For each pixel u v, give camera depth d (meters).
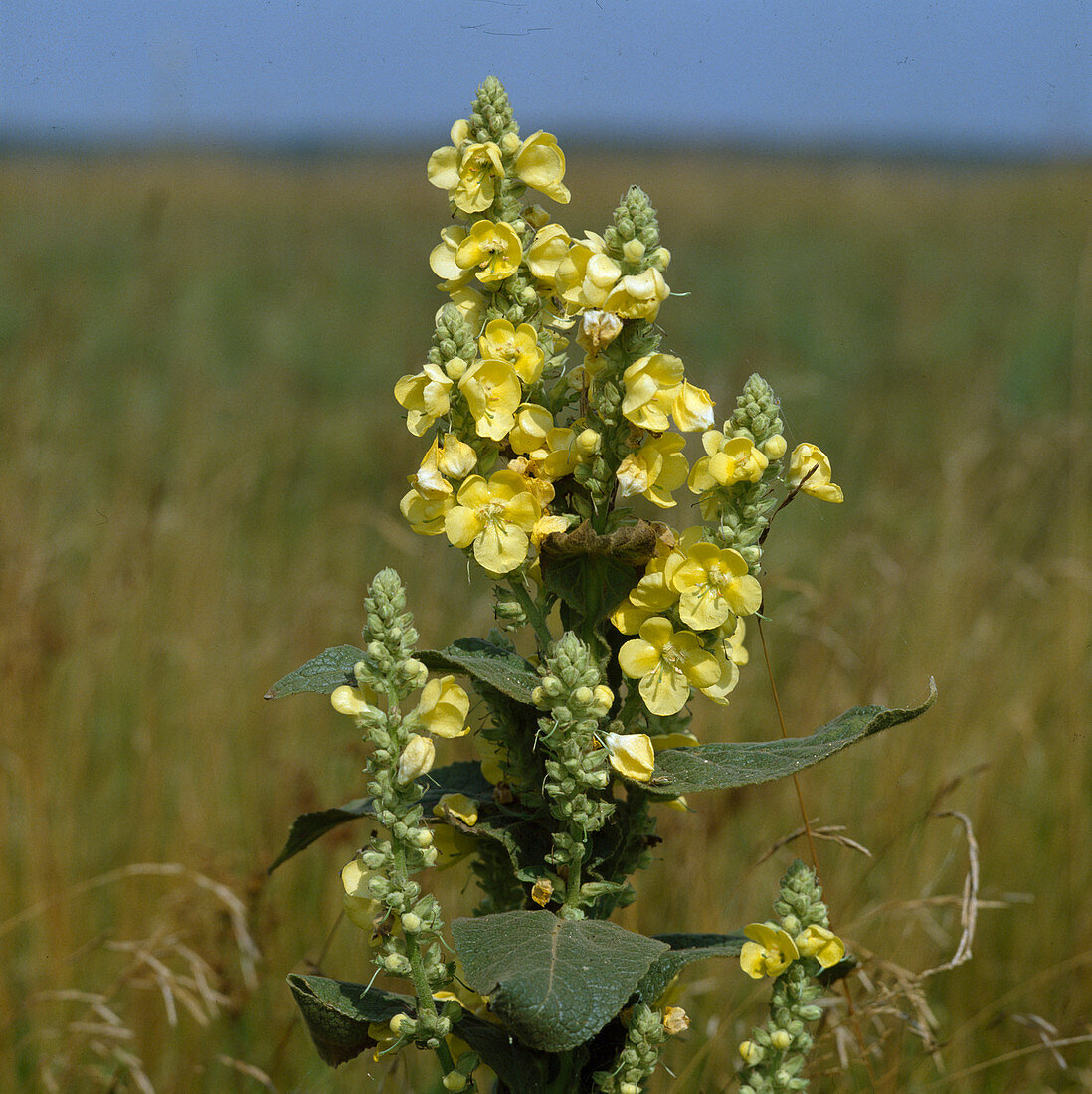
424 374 1.48
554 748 1.41
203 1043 3.07
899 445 6.36
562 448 1.52
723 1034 2.97
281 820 3.37
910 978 2.47
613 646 1.64
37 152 21.94
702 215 22.00
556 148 1.53
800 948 1.59
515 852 1.58
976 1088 3.10
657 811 3.29
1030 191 16.06
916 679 3.79
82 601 3.99
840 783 3.67
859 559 4.57
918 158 24.97
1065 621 4.23
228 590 4.31
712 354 9.34
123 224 16.45
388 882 1.45
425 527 1.54
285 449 5.95
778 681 4.02
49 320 7.21
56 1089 2.83
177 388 7.17
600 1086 1.56
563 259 1.50
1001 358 9.12
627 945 1.37
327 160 32.25
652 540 1.47
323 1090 2.97
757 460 1.45
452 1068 1.54
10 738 3.36
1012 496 5.09
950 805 3.51
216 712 3.74
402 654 1.43
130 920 3.29
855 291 13.57
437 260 1.58
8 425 4.93
